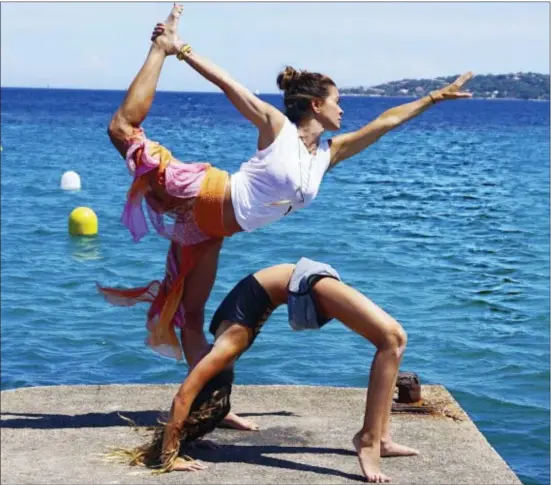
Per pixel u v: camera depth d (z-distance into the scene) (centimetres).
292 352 1048
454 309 1269
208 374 489
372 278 1476
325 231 1923
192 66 507
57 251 1742
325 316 488
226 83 496
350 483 479
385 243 1814
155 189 509
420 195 2722
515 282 1455
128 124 512
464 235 1953
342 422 580
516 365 1014
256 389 648
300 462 510
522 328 1169
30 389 648
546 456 777
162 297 546
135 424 573
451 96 529
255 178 495
